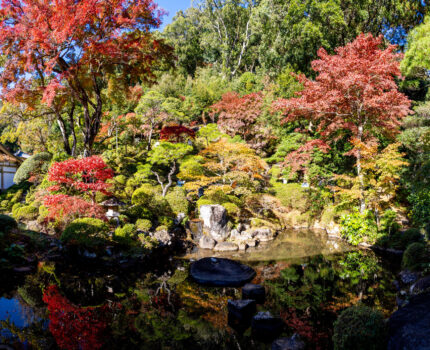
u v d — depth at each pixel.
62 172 10.33
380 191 14.73
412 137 15.78
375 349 4.32
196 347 5.32
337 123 15.84
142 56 15.30
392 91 13.76
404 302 6.54
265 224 15.44
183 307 7.09
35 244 10.57
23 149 25.19
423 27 12.89
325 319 6.42
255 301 7.23
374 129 16.64
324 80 15.77
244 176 15.94
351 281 8.78
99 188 10.85
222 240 13.43
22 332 5.68
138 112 26.36
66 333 5.70
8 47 12.59
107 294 7.75
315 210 17.73
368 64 14.20
